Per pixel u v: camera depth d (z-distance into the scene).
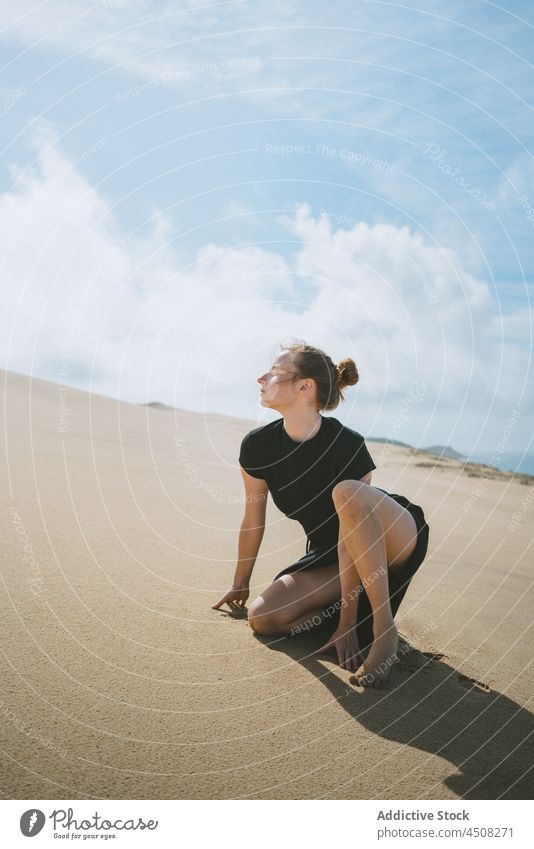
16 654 2.33
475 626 3.19
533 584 4.07
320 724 2.13
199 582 3.37
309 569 2.89
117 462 6.71
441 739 2.10
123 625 2.69
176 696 2.20
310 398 2.77
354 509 2.48
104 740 1.91
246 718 2.12
